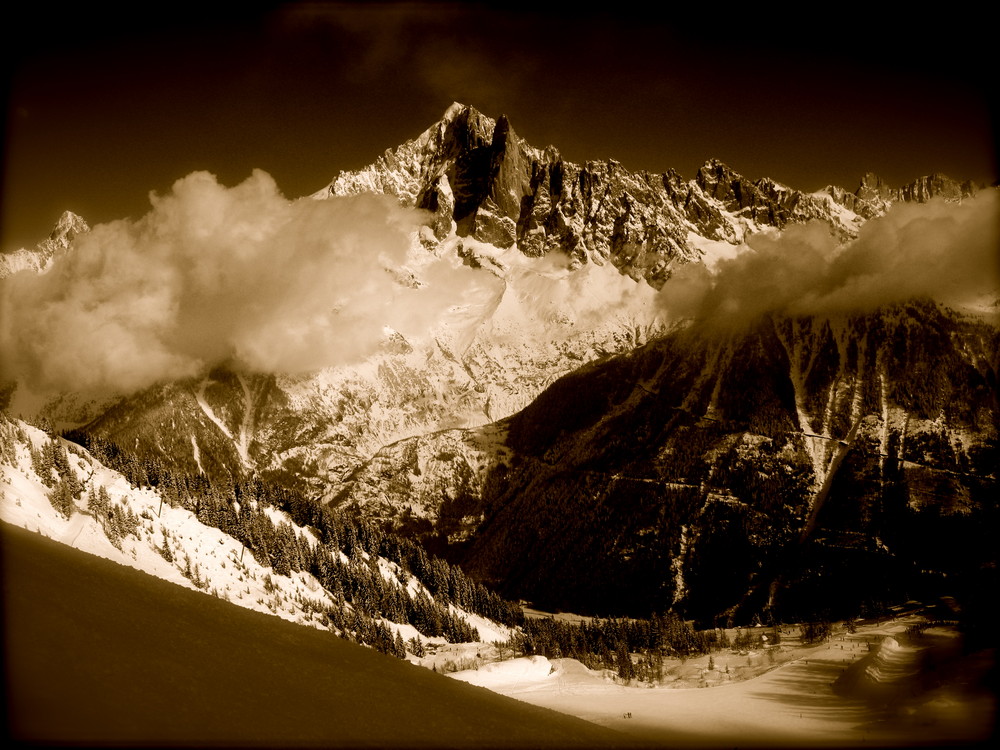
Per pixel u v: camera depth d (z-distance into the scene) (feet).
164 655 167.32
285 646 214.90
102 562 222.89
